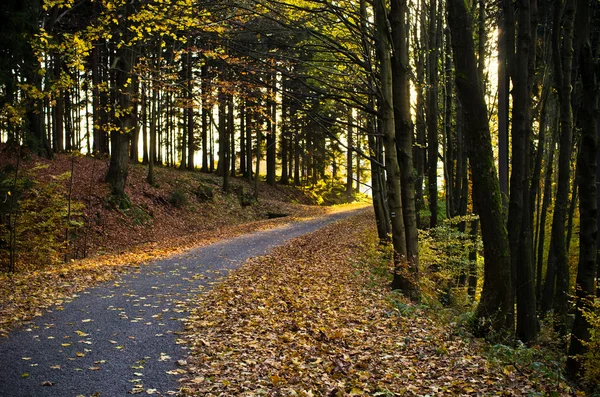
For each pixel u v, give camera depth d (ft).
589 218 23.08
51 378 16.38
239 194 112.37
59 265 42.47
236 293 31.63
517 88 28.32
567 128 30.58
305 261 47.37
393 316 27.78
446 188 57.98
